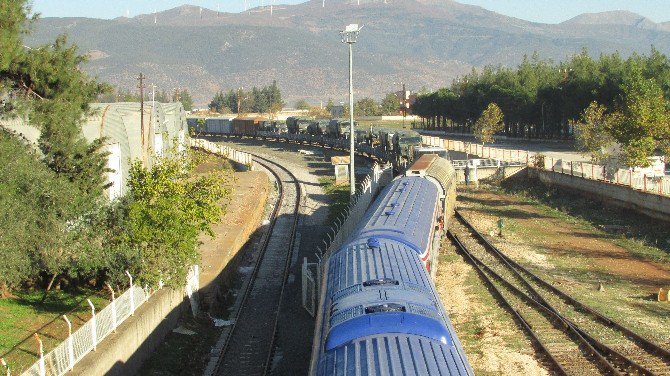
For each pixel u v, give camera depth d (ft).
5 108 77.15
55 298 72.74
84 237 73.92
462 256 110.63
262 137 374.02
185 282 75.77
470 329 73.87
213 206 82.33
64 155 79.05
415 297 43.65
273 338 73.56
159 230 72.79
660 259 106.32
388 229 63.16
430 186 98.27
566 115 289.33
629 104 150.30
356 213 111.04
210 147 264.52
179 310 75.92
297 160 267.18
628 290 89.04
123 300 62.64
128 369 59.98
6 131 79.97
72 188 74.64
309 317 82.43
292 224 141.28
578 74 287.69
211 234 82.69
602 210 148.36
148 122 164.14
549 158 192.95
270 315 83.82
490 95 336.90
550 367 62.23
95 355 54.29
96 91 86.22
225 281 93.40
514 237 125.39
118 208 76.38
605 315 76.13
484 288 90.02
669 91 231.30
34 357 55.57
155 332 67.46
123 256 70.90
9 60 72.43
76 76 80.59
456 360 37.11
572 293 85.97
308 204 164.96
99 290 76.23
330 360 38.09
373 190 138.72
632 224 133.59
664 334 69.62
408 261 52.24
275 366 67.36
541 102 304.50
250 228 126.93
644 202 134.72
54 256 71.00
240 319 82.58
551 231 131.54
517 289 86.69
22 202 70.08
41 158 81.71
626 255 109.81
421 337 38.58
